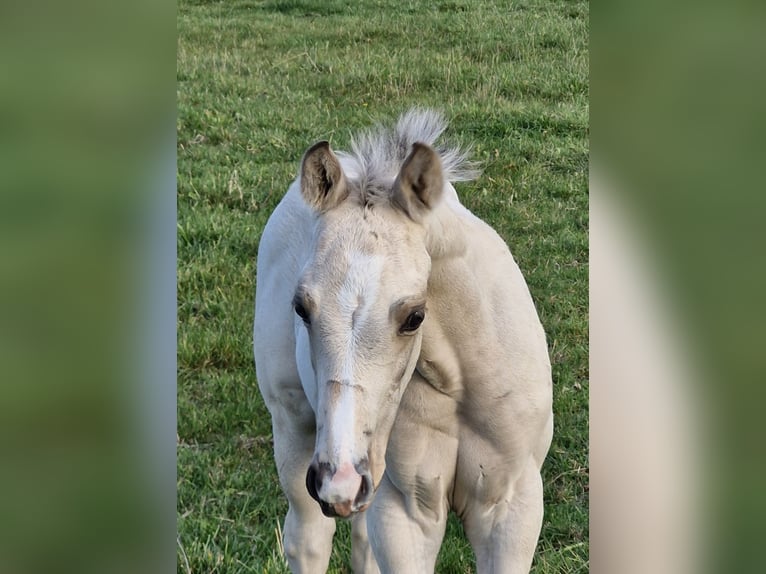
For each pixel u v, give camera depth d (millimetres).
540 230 9109
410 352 3936
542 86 11664
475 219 4738
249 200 9570
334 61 12406
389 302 3658
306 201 3941
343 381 3609
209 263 8742
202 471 6996
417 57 12469
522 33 13086
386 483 4695
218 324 8242
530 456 4664
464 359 4379
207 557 6215
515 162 10062
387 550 4645
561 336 7969
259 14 14109
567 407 7418
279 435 5492
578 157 10219
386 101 11398
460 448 4609
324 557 5652
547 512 6777
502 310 4480
